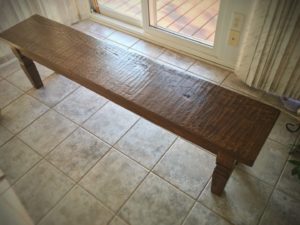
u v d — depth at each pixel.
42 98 1.93
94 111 1.83
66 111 1.84
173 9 2.70
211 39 2.33
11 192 0.91
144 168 1.52
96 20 2.58
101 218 1.35
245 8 1.66
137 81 1.27
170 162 1.54
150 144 1.63
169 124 1.12
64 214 1.37
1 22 2.07
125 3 2.65
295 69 1.58
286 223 1.29
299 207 1.34
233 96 1.18
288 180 1.44
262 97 1.84
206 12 2.65
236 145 1.02
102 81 1.28
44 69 2.14
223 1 1.71
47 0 2.24
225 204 1.36
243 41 1.74
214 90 1.21
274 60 1.61
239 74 1.88
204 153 1.57
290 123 1.68
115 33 2.46
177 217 1.33
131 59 1.39
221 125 1.08
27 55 1.56
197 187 1.43
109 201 1.40
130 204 1.39
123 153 1.59
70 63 1.39
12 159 1.61
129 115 1.79
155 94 1.21
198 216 1.33
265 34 1.54
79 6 2.49
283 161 1.51
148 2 2.09
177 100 1.18
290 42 1.49
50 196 1.44
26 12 2.17
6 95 1.97
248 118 1.10
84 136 1.69
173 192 1.42
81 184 1.47
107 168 1.53
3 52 2.17
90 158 1.58
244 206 1.35
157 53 2.24
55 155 1.61
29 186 1.48
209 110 1.13
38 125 1.77
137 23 2.40
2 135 1.73
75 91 1.96
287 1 1.36
